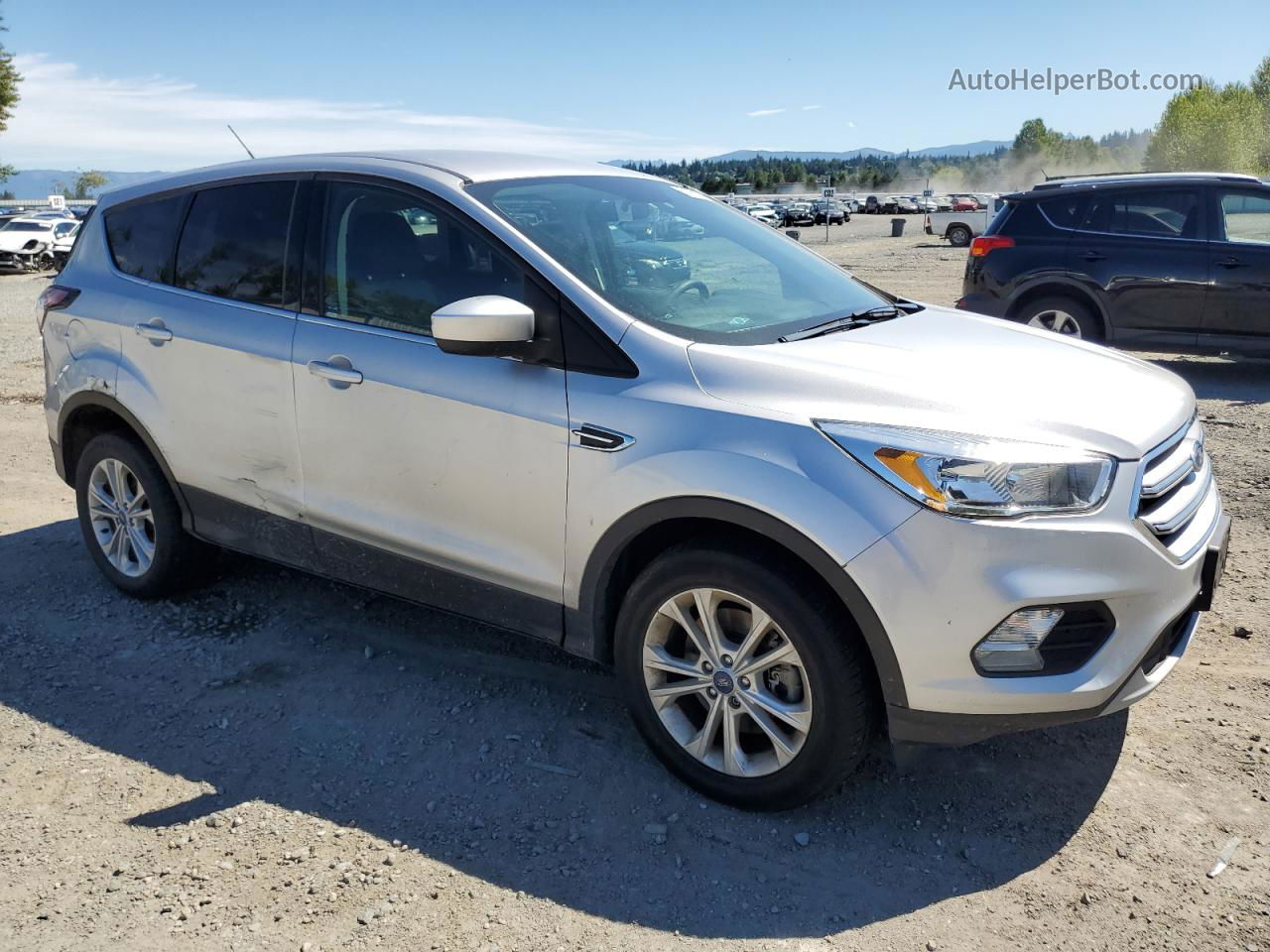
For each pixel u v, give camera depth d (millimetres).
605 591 3125
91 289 4379
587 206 3668
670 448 2877
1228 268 8320
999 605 2588
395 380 3396
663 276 3475
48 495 6004
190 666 3908
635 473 2926
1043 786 3102
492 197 3451
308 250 3732
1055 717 2684
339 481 3613
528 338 3035
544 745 3352
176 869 2764
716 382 2926
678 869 2764
